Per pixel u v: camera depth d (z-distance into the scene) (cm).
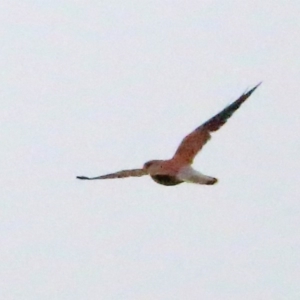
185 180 2370
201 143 2481
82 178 2384
